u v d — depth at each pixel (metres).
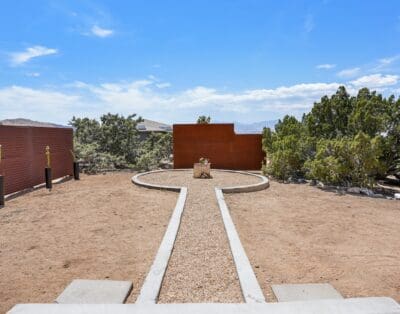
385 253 4.42
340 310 2.95
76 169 11.34
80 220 5.95
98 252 4.40
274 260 4.16
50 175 9.38
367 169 8.99
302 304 3.05
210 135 14.39
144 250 4.47
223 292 3.30
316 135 11.56
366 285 3.49
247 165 14.31
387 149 9.39
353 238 5.06
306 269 3.88
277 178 11.18
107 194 8.24
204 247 4.51
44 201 7.63
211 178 10.55
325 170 9.27
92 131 15.91
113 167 14.95
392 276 3.70
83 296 3.19
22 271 3.81
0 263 4.04
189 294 3.26
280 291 3.31
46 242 4.80
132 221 5.87
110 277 3.65
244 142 14.28
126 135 16.05
